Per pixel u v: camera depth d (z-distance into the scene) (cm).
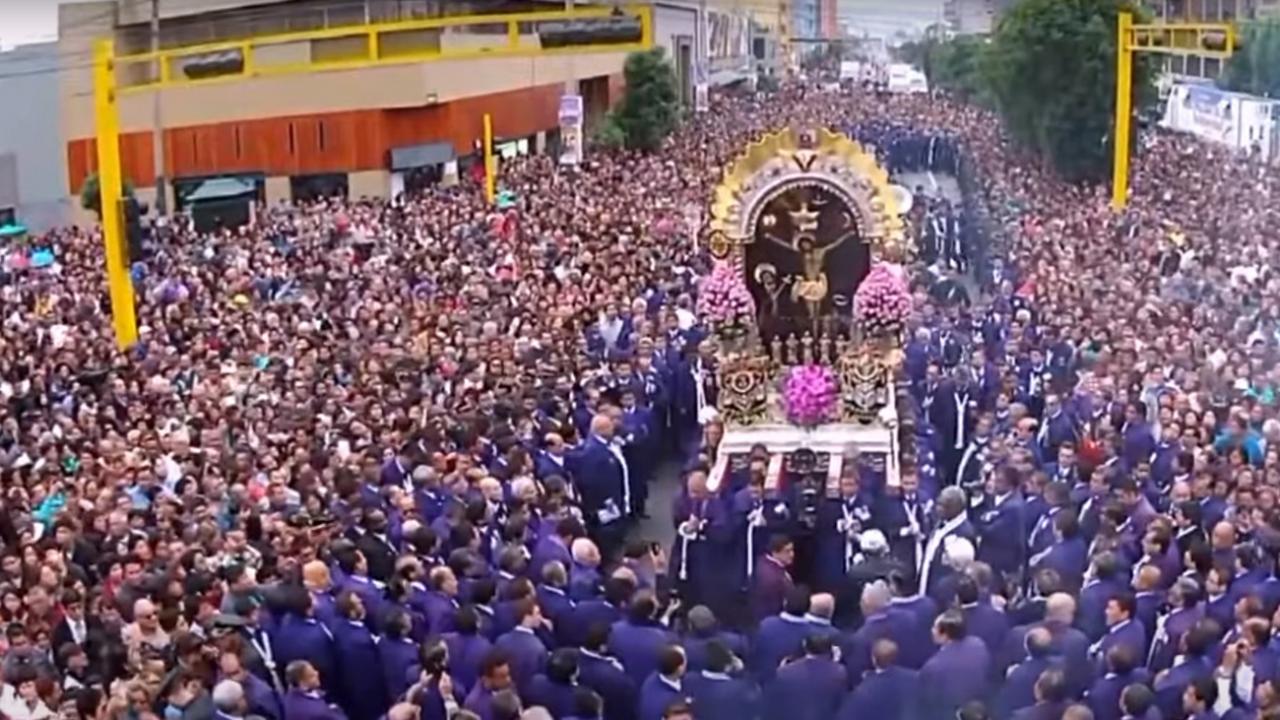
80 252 3966
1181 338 2472
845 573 1895
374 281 3338
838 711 1371
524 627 1399
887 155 7000
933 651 1447
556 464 2081
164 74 2947
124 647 1419
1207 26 4550
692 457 2409
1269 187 4500
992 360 2555
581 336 2808
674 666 1340
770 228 2505
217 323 2859
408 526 1619
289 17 6188
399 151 6275
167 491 1820
